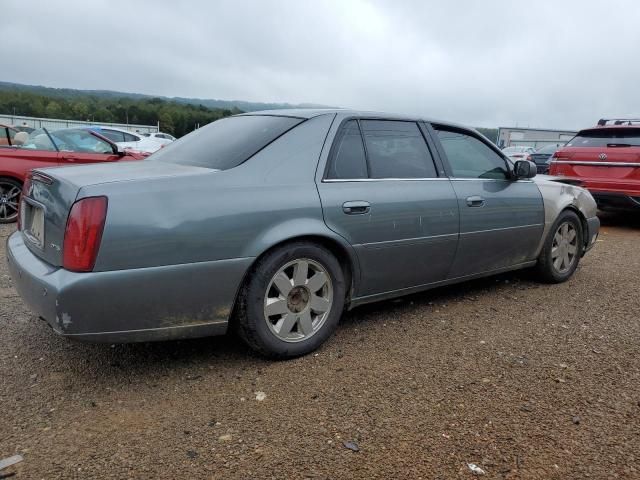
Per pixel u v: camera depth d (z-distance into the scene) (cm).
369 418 261
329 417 261
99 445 236
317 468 222
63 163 802
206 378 301
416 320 399
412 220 368
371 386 294
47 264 277
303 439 243
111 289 259
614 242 748
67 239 259
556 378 308
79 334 259
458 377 306
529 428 255
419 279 389
